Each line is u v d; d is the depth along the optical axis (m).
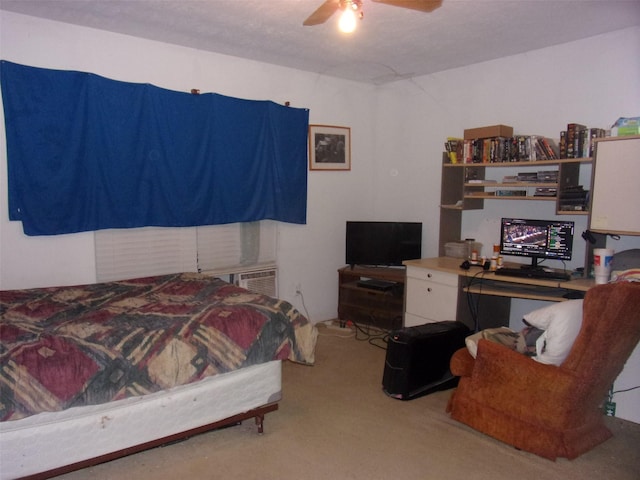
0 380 1.75
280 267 4.25
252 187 3.88
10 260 2.95
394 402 2.95
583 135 3.02
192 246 3.65
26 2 2.66
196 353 2.15
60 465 1.96
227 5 2.71
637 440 2.54
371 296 4.32
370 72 4.25
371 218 4.92
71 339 1.98
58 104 2.94
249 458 2.32
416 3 1.98
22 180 2.87
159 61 3.39
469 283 3.30
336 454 2.36
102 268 3.26
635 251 2.75
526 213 3.67
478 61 3.88
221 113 3.64
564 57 3.38
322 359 3.66
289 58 3.82
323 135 4.41
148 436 2.16
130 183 3.26
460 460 2.32
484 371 2.52
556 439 2.30
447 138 3.96
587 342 2.16
